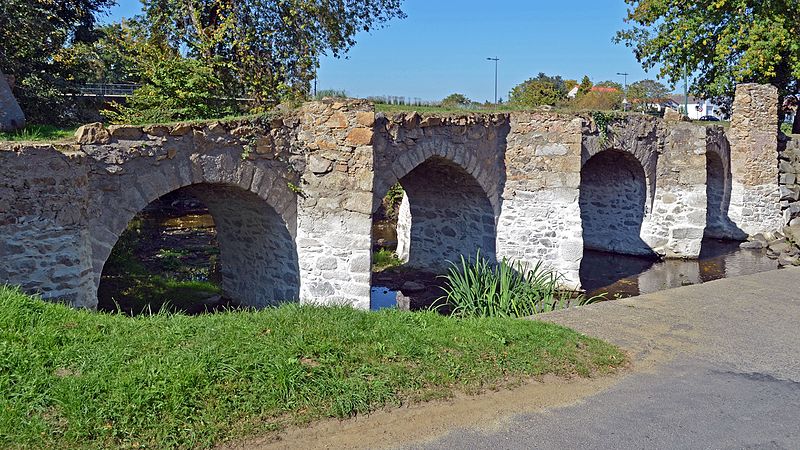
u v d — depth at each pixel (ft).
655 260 56.95
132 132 26.55
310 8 53.31
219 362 16.74
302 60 53.36
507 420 16.78
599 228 61.00
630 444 15.79
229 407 15.40
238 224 37.35
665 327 25.68
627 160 54.34
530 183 44.57
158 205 80.12
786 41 67.62
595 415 17.34
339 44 59.57
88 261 25.26
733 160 66.74
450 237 48.42
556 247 44.73
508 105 50.70
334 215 33.40
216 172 29.53
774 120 66.85
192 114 40.45
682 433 16.48
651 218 57.16
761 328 25.93
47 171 23.40
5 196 22.45
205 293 41.42
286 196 32.76
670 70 79.36
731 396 19.04
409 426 16.07
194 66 41.47
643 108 94.79
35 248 23.31
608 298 44.24
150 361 16.51
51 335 17.16
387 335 20.33
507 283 34.88
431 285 46.42
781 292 32.01
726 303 29.66
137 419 14.40
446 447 15.25
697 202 56.54
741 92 65.98
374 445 15.14
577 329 24.89
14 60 46.91
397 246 57.62
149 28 51.60
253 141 30.68
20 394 14.57
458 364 19.20
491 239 45.11
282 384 16.39
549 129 44.09
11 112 30.01
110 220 26.20
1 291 19.60
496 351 20.51
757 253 61.00
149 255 52.11
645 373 20.70
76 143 25.18
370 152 32.94
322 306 23.89
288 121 32.40
